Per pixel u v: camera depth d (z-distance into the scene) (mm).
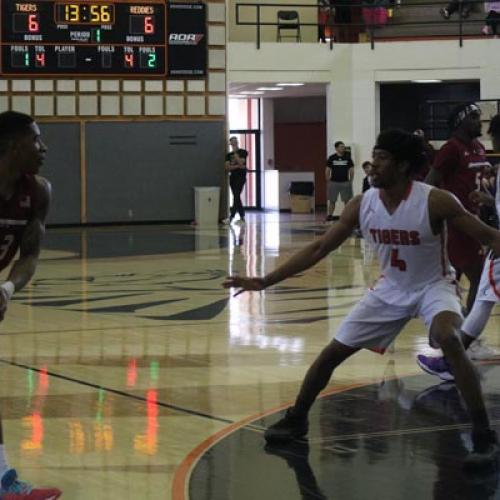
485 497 6344
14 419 8398
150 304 15141
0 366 10625
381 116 39281
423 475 6812
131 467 7051
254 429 8039
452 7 37062
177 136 35031
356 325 7465
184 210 35406
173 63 34500
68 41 33500
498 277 9359
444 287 7301
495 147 9703
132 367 10531
